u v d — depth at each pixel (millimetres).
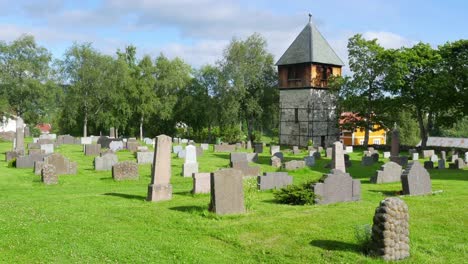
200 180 19453
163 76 73000
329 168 34625
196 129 79188
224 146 49031
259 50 72375
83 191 21484
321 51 67812
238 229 12867
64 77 67562
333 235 12367
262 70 73875
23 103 66250
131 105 70562
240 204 14867
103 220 13836
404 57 56250
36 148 39156
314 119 67125
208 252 11195
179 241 11898
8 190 21422
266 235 12422
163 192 17719
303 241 11922
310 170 32812
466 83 53281
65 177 26078
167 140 17891
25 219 13570
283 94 70375
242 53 70625
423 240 12234
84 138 54812
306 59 66562
